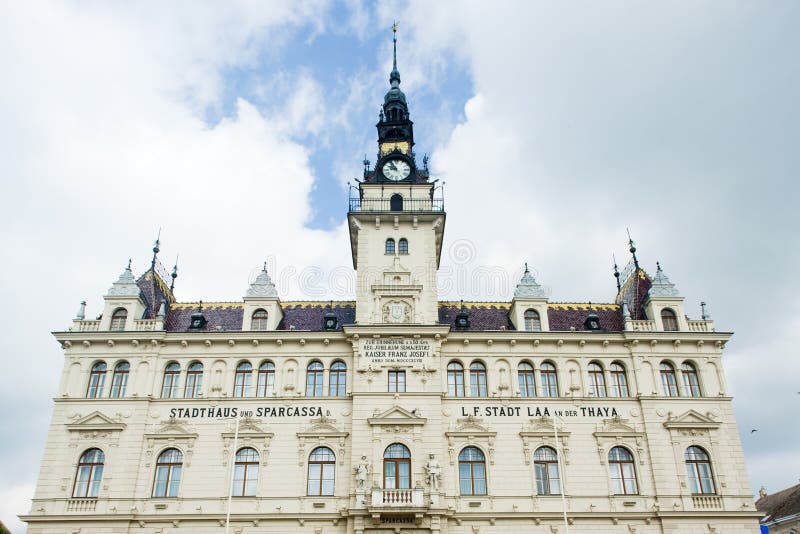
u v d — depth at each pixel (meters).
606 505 43.03
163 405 45.53
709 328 49.25
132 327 47.84
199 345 47.47
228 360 46.97
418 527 40.78
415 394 45.03
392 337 46.88
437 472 42.16
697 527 42.66
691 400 46.53
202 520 41.94
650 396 46.31
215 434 44.56
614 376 47.62
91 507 42.22
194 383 46.59
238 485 43.16
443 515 41.25
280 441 44.28
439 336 46.84
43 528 41.59
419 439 43.53
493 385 46.56
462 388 46.56
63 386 45.91
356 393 44.91
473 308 52.94
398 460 43.22
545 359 47.62
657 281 51.16
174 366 47.12
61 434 44.50
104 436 44.38
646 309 50.69
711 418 45.81
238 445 44.25
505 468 43.78
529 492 43.09
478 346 47.72
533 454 44.50
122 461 43.56
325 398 45.50
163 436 44.28
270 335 47.19
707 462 45.03
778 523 62.25
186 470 43.38
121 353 46.97
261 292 49.53
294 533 41.59
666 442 45.16
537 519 42.28
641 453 44.72
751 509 43.34
